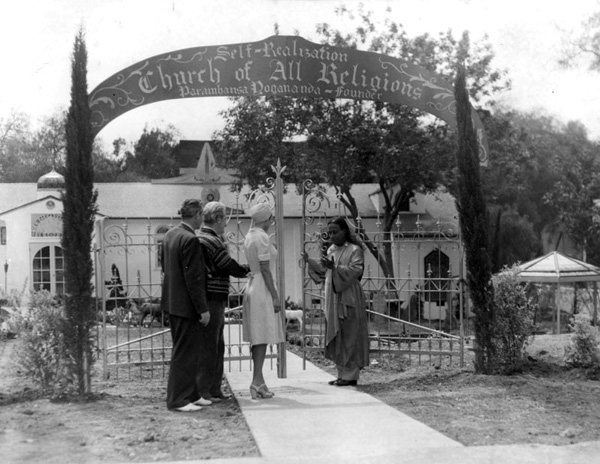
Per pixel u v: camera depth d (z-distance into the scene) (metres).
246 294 8.06
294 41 10.51
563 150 33.06
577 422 6.64
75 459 5.46
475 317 9.20
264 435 6.15
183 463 5.32
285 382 9.20
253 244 7.93
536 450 5.66
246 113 22.11
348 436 6.10
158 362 9.99
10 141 37.69
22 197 30.56
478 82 23.97
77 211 7.93
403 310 21.53
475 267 9.16
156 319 18.83
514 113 29.44
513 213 30.61
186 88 10.23
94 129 9.96
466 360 11.20
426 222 28.19
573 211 32.81
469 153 9.30
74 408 7.34
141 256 26.59
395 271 25.14
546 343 11.86
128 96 10.06
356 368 8.90
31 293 8.12
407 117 21.66
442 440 5.95
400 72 10.84
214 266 7.68
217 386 7.93
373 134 21.55
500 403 7.46
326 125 21.56
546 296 27.88
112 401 7.82
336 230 9.05
